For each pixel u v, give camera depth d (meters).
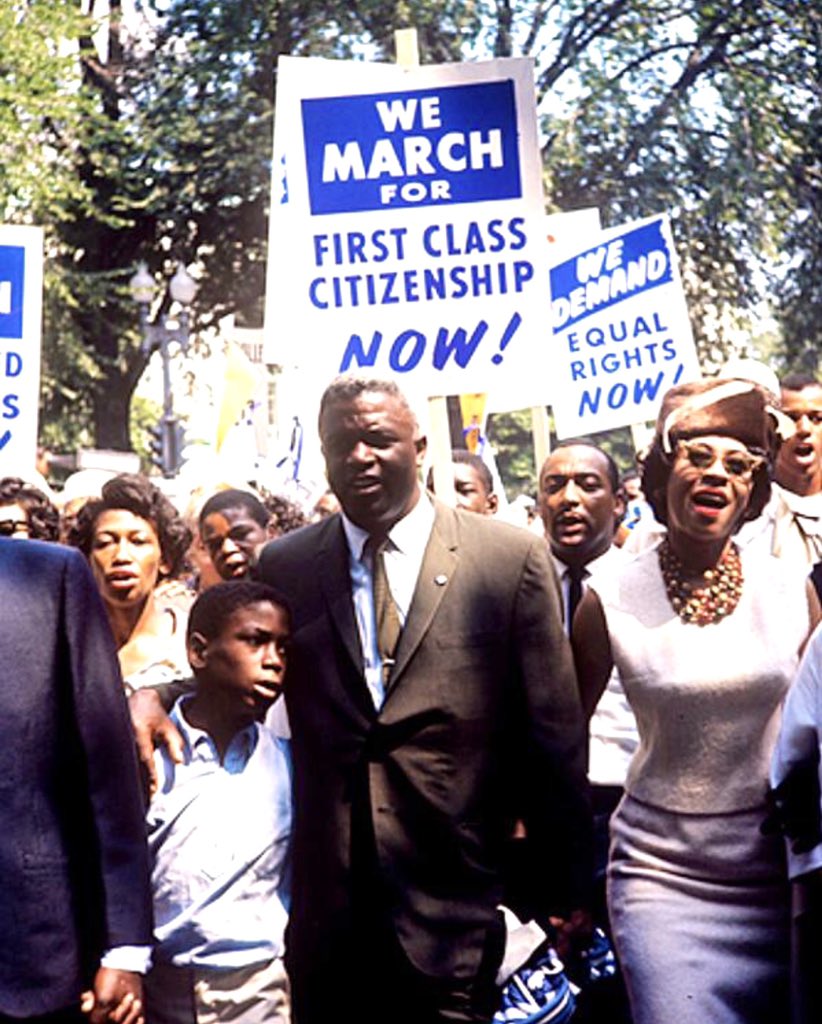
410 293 6.80
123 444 37.41
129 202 33.81
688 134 33.62
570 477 7.78
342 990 5.57
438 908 5.49
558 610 5.63
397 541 5.58
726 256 34.31
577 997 7.11
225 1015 5.50
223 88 34.62
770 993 5.79
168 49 35.75
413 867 5.49
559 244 11.06
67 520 7.69
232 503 7.21
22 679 4.75
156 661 6.11
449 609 5.55
